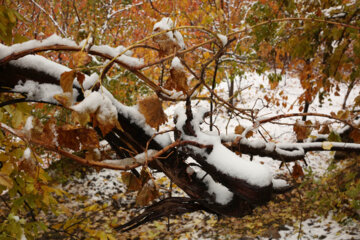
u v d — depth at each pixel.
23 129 1.00
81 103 0.87
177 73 1.04
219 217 1.86
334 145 2.01
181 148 1.53
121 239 5.25
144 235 5.40
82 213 5.74
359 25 2.36
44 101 1.39
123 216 5.90
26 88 1.39
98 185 6.70
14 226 1.54
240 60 5.60
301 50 2.72
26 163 1.04
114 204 6.23
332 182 5.06
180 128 1.54
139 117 1.54
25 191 1.63
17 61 1.34
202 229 5.59
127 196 6.50
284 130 9.48
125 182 1.31
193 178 1.67
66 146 1.05
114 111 0.91
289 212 5.80
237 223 5.72
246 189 1.39
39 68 1.37
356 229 4.91
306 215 5.67
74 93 1.40
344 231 4.95
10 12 1.19
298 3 2.89
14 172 1.54
